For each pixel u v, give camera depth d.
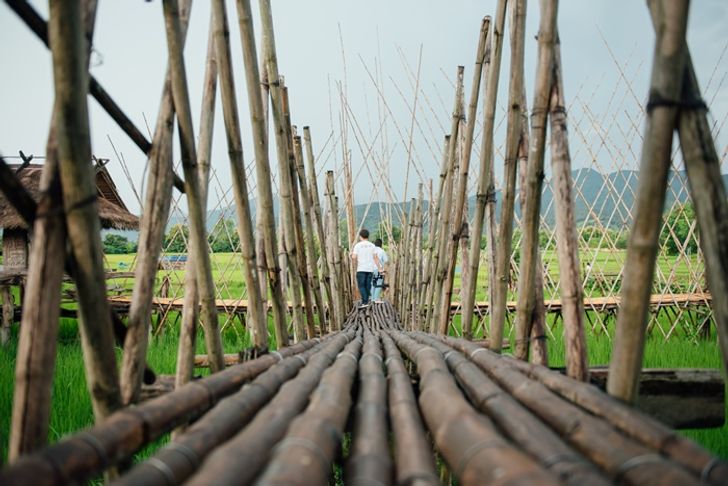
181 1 2.24
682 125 1.39
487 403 1.71
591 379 2.29
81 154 1.40
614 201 9.19
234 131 2.66
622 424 1.42
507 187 2.79
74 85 1.36
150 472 1.18
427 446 1.43
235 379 2.12
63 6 1.32
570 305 2.08
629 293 1.52
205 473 1.10
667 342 7.77
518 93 2.68
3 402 4.39
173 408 1.60
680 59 1.35
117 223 10.23
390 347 3.58
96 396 1.59
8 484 0.97
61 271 1.42
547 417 1.55
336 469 3.58
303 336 4.14
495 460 1.09
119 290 9.74
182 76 2.12
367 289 9.66
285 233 4.04
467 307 3.70
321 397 1.74
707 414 2.20
